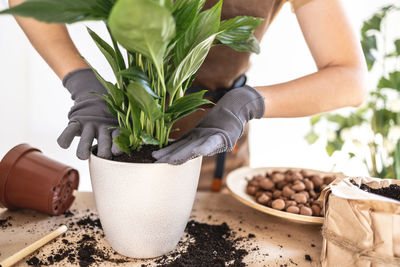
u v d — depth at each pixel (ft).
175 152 2.18
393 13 6.32
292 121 7.55
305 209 2.75
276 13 3.21
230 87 3.28
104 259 2.35
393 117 5.33
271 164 7.74
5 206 2.75
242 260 2.42
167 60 2.19
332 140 5.97
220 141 2.25
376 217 2.10
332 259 2.23
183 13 1.96
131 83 1.88
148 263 2.33
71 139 2.41
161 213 2.22
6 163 2.68
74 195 3.10
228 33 2.25
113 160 2.20
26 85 6.65
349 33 2.85
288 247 2.58
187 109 2.13
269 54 6.95
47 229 2.62
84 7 1.78
